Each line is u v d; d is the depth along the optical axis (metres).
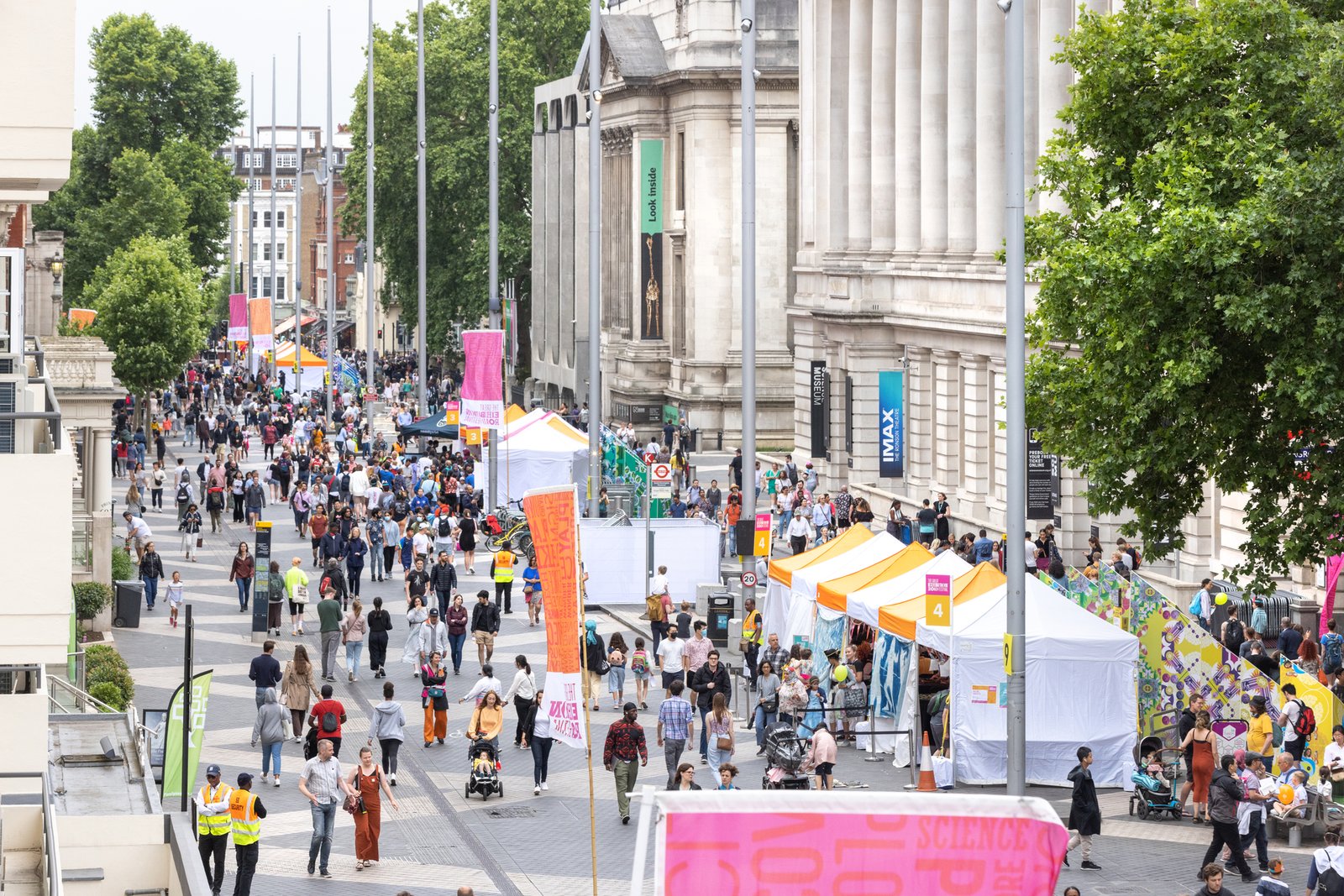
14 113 37.88
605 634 96.69
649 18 199.25
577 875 54.34
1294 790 56.41
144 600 101.31
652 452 145.88
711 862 19.77
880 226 141.50
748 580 86.44
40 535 38.59
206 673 55.44
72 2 37.97
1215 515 95.25
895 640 70.06
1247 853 55.12
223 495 134.12
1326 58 56.34
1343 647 72.94
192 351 179.88
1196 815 59.25
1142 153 61.28
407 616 85.56
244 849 51.16
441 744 71.88
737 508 123.62
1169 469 59.66
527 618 99.81
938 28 130.38
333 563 90.19
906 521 109.94
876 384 139.00
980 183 120.06
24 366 42.72
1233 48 59.56
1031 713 63.72
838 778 65.38
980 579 66.94
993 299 117.62
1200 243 55.97
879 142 141.12
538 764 64.38
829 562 78.00
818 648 75.62
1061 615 64.31
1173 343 58.53
